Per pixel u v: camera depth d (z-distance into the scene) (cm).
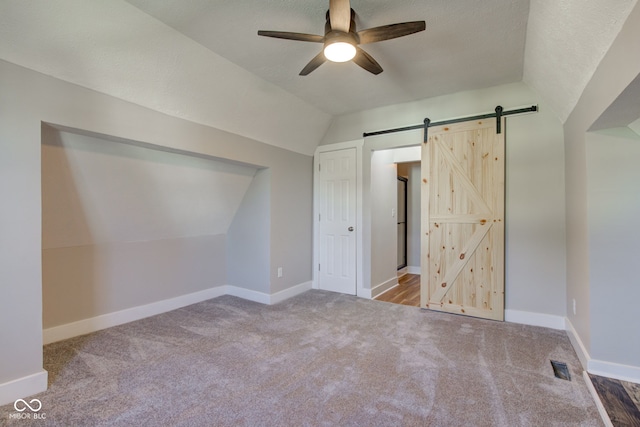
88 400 182
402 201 576
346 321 313
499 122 312
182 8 199
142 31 210
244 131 335
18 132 183
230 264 415
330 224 427
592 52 177
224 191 368
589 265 208
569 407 175
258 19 211
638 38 130
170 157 295
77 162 242
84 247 286
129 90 234
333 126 424
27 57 184
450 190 337
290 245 403
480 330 288
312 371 216
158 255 344
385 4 195
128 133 238
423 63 271
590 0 146
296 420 165
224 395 188
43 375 192
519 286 307
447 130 339
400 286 467
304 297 399
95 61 207
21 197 184
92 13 187
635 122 189
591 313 206
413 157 448
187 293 373
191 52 241
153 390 193
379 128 385
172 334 282
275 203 379
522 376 208
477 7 197
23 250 185
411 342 263
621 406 170
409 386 197
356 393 190
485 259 320
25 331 186
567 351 244
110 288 304
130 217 303
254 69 281
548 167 294
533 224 300
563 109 269
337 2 167
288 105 351
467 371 215
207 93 276
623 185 200
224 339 270
